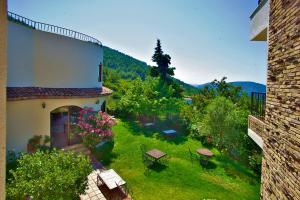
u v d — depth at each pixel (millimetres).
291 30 4410
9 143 11352
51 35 14609
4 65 1698
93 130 13922
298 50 4082
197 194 10977
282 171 4676
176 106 28234
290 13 4465
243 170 14875
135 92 26625
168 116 28562
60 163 7145
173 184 11797
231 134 16969
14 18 12617
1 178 1724
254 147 16812
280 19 5016
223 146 17891
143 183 11586
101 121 14836
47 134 13461
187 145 18891
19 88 12336
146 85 27766
